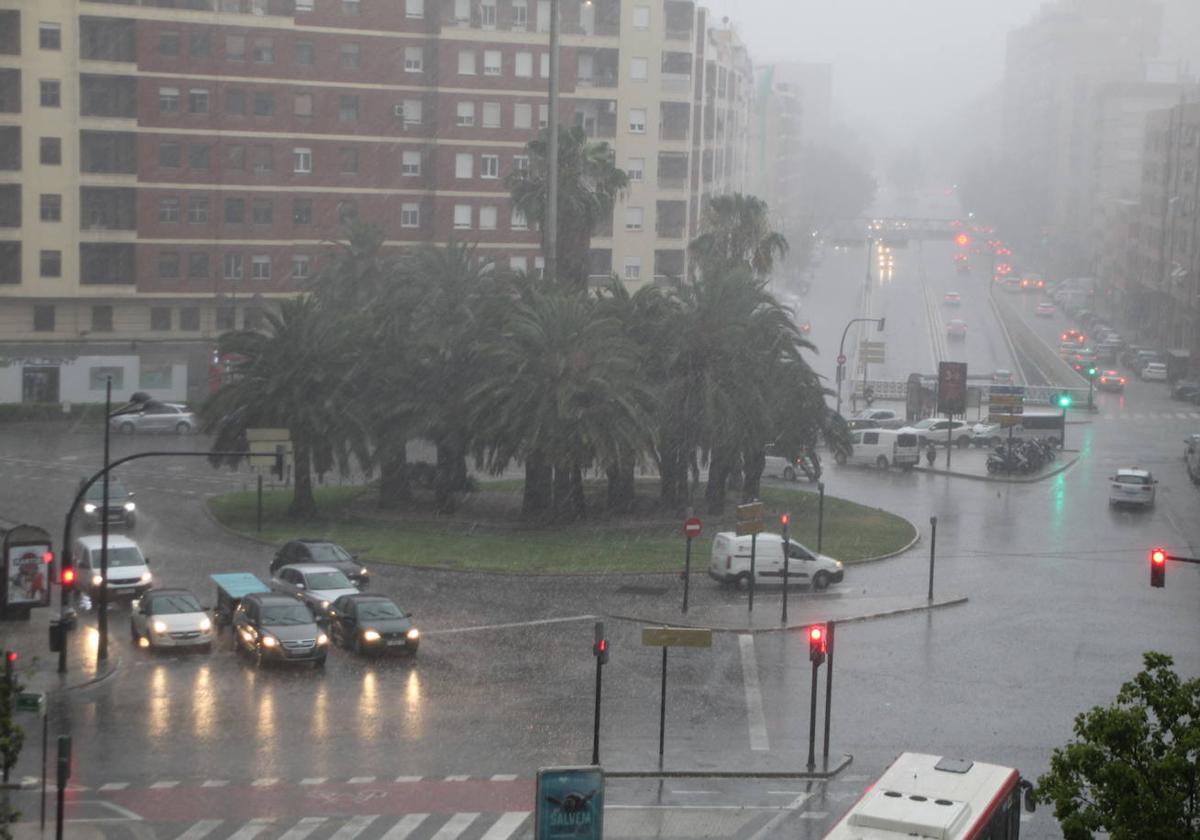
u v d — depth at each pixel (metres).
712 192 133.00
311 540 57.81
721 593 53.28
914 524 68.75
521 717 37.25
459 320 65.62
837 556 59.94
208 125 100.81
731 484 78.25
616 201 113.06
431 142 107.06
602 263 113.56
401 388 65.56
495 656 43.56
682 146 113.38
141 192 99.31
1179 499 77.06
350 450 65.19
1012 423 84.75
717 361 66.19
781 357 69.56
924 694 40.41
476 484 73.81
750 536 53.97
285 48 102.62
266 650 41.88
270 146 102.81
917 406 102.81
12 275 96.75
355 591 48.72
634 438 61.06
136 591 50.53
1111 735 21.12
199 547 59.84
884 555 60.66
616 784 32.31
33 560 47.00
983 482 82.31
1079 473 85.50
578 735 35.75
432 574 55.25
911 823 21.06
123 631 46.56
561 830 23.00
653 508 69.69
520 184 79.38
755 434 66.75
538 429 60.44
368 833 28.52
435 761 33.38
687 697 39.53
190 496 71.56
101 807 29.83
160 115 99.25
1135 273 170.50
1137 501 73.38
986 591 54.69
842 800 31.44
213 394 64.81
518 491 75.88
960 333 152.12
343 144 105.00
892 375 127.25
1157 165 159.88
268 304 101.25
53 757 33.16
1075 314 176.88
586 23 111.19
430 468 74.50
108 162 99.25
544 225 78.50
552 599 51.47
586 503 70.94
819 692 40.34
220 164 101.31
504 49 108.19
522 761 33.53
